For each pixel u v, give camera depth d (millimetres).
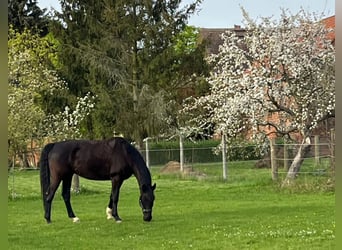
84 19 38188
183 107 34281
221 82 25172
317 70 22547
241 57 24109
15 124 22906
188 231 12680
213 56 26141
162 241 11570
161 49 35688
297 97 22812
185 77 35844
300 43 22984
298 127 22734
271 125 23531
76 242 11898
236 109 23203
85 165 14680
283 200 18719
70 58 37781
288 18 23688
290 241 10922
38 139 25281
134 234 12609
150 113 34500
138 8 35938
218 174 28203
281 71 23109
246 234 11844
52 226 14164
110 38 35812
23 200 21719
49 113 35312
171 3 36031
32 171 34375
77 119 28625
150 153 31125
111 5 36031
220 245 10836
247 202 18516
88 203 19906
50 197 14758
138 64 35812
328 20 28453
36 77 29672
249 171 29500
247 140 26359
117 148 14656
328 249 10070
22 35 41969
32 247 11477
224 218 14641
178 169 30078
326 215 14492
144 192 14398
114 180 14641
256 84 22469
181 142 29578
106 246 11336
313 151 26953
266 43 23328
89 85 37625
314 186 20656
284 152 25078
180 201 19469
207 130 34469
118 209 17641
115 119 34844
